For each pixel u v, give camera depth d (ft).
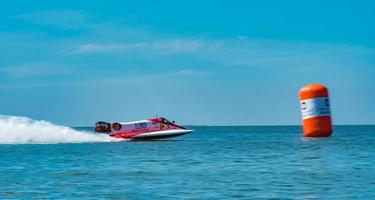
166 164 134.31
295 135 426.92
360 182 93.56
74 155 168.86
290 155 163.12
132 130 230.07
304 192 82.12
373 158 148.25
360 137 336.49
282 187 87.97
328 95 242.99
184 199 76.43
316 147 204.33
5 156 165.68
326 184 91.25
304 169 118.83
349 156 155.94
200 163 136.77
